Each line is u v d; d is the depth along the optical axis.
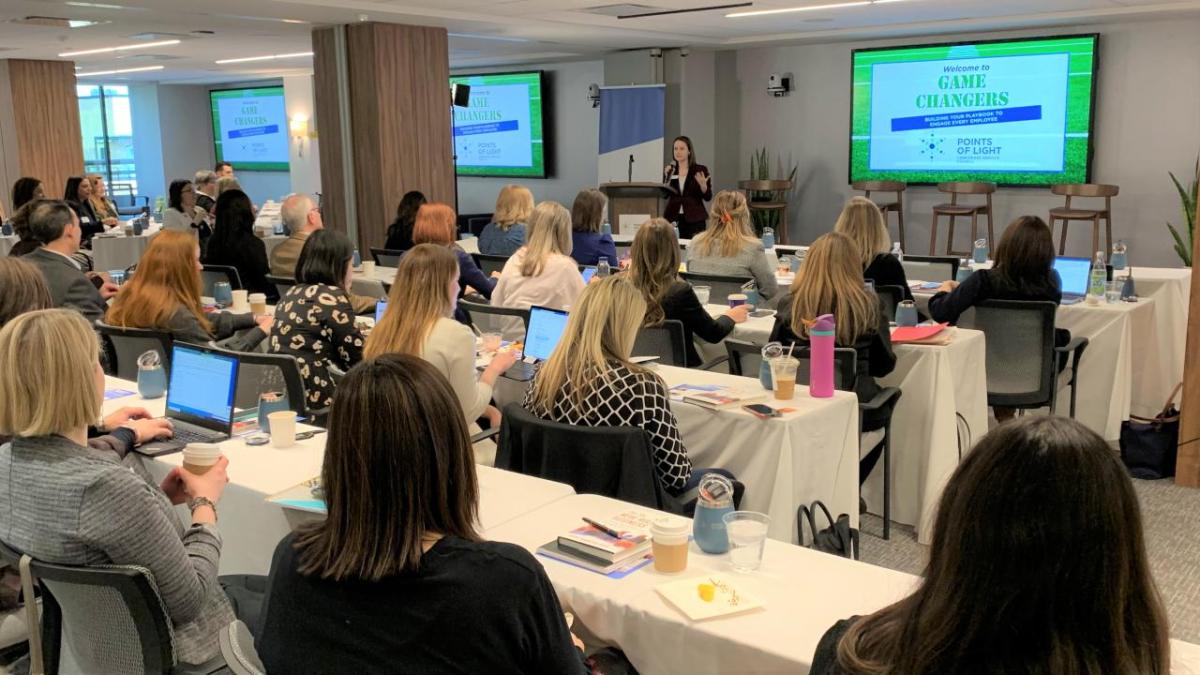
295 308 3.72
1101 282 5.15
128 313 3.92
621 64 12.23
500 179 14.62
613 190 9.40
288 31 9.73
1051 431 1.01
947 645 1.02
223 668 1.97
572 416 2.73
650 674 1.80
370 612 1.38
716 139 12.41
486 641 1.37
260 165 17.95
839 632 1.22
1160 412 5.31
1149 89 9.36
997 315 4.41
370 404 1.39
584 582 1.91
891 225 11.32
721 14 8.85
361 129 9.23
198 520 2.14
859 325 3.64
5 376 1.84
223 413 2.87
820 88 11.50
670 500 2.72
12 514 1.91
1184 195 8.81
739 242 5.55
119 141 18.67
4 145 12.72
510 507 2.29
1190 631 3.17
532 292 4.86
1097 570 0.97
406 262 3.20
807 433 3.08
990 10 8.69
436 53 9.40
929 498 3.89
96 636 1.90
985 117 10.27
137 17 8.55
